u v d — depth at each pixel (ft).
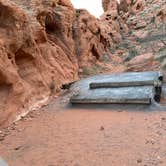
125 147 17.10
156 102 28.63
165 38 83.92
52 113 29.84
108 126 22.34
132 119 23.94
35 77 35.60
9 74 27.81
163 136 18.44
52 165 15.35
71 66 53.26
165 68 49.11
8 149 18.80
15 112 27.40
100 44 88.43
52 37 53.62
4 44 28.71
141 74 40.06
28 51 34.63
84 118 26.13
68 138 20.21
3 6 29.63
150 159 14.87
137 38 105.29
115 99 29.96
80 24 68.23
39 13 44.96
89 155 16.35
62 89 41.34
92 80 42.37
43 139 20.53
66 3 61.41
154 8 124.06
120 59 85.97
